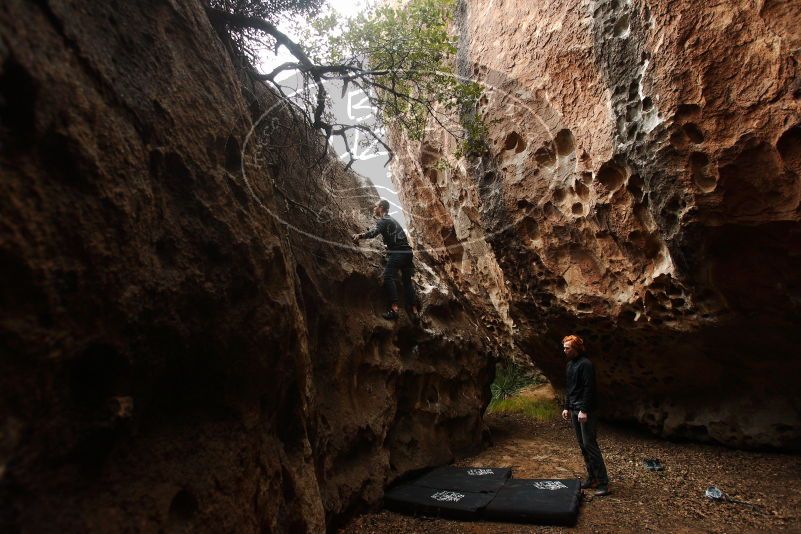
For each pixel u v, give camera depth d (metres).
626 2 4.27
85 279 1.72
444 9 4.69
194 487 2.14
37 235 1.56
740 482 4.42
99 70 1.90
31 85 1.59
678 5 3.77
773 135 3.51
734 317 4.52
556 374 7.39
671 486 4.43
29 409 1.55
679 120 3.88
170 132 2.23
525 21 5.37
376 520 4.06
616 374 6.32
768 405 5.13
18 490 1.51
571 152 5.13
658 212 4.28
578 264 5.53
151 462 2.03
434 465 5.22
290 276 3.04
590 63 4.67
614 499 4.17
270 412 2.79
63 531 1.62
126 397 1.89
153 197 2.09
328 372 4.21
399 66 4.36
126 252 1.90
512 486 4.43
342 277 4.54
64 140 1.68
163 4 2.39
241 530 2.33
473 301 8.44
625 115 4.35
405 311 5.46
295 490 2.88
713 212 3.95
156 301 2.03
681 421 5.82
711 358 5.20
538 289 6.00
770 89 3.47
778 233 3.81
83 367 1.80
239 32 3.90
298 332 3.00
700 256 4.22
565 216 5.32
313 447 3.49
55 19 1.75
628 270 5.08
